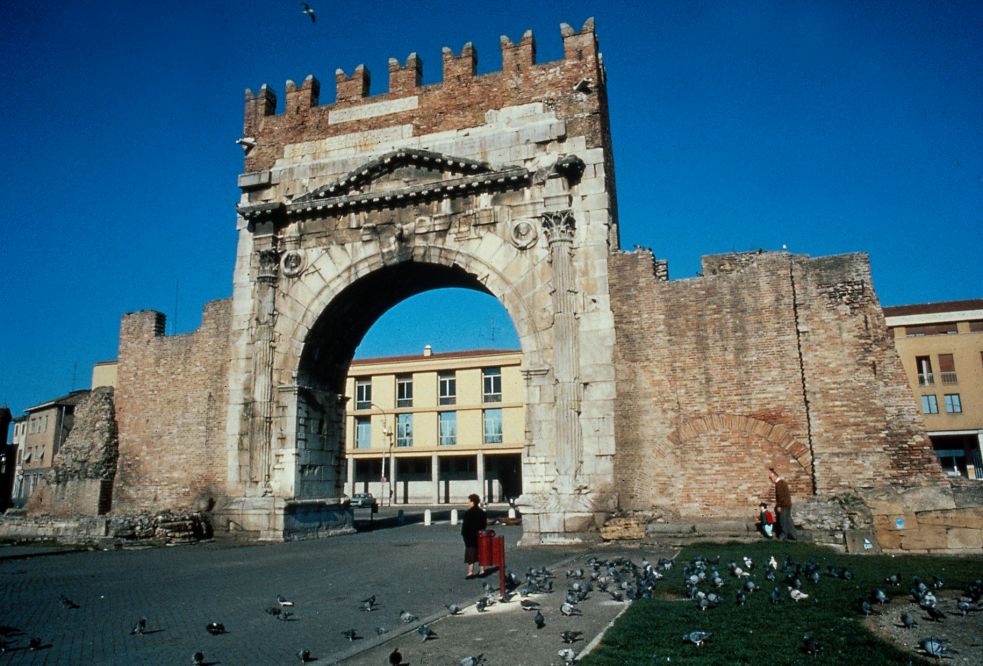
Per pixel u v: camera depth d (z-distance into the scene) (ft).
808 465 74.74
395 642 32.45
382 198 93.20
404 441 236.22
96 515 97.66
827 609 35.24
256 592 49.24
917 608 35.96
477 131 92.79
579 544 76.59
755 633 30.30
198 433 100.12
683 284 81.97
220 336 101.60
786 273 79.30
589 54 90.94
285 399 94.27
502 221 88.94
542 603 41.27
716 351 79.56
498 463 236.43
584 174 87.25
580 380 82.07
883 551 62.34
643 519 76.48
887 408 73.36
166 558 73.31
